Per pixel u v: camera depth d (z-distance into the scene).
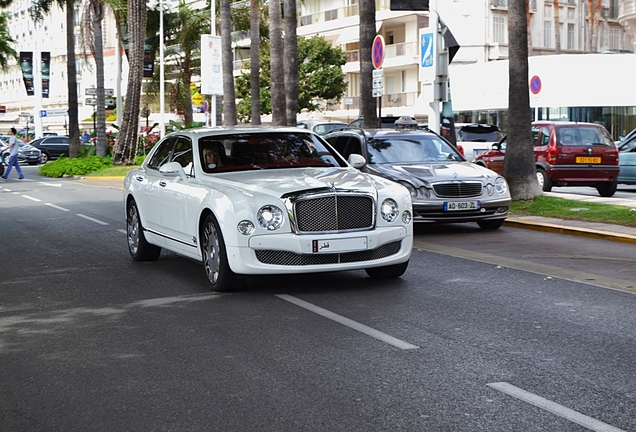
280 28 33.88
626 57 37.00
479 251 12.83
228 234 9.27
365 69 24.66
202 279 10.59
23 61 62.25
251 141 10.86
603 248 12.95
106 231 16.31
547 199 17.94
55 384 6.20
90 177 36.12
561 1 63.50
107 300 9.40
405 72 61.97
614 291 9.50
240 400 5.70
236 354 6.91
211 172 10.40
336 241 9.25
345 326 7.85
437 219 14.41
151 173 11.86
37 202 23.97
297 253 9.20
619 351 6.85
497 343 7.14
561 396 5.68
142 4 38.50
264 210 9.18
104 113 43.81
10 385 6.21
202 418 5.36
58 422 5.36
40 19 44.72
